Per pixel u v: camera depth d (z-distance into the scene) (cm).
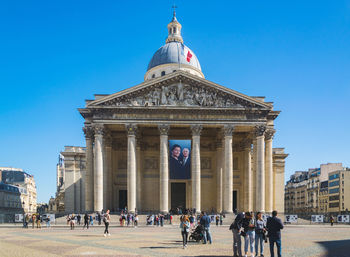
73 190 10294
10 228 6084
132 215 7031
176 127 8975
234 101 8050
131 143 7844
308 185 16725
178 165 8206
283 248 3003
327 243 3447
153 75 12619
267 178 8425
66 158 10412
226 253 2614
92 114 8294
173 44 12925
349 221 7906
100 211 7638
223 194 8700
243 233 2402
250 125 7962
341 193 13588
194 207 7738
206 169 9550
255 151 8075
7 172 19812
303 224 7831
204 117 7975
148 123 7906
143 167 9375
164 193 7744
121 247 2948
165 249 2827
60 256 2425
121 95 7906
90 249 2812
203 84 8031
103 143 7975
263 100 8550
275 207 10112
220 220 6831
